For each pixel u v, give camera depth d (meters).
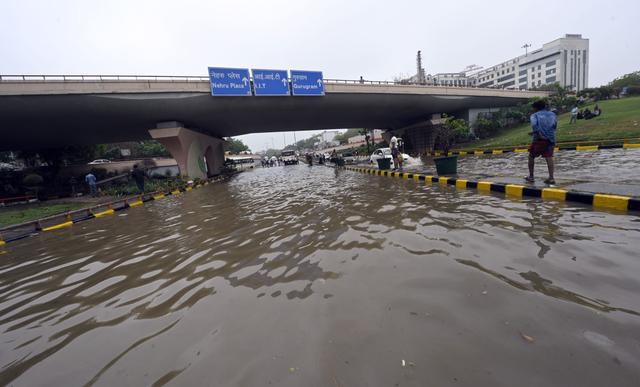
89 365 1.92
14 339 2.38
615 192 4.45
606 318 1.78
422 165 14.55
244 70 18.61
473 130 30.11
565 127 19.78
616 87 33.72
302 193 9.27
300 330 2.01
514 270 2.53
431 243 3.41
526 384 1.38
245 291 2.72
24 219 9.88
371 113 27.56
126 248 4.87
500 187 6.12
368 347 1.76
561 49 74.31
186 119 20.56
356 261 3.12
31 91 13.77
